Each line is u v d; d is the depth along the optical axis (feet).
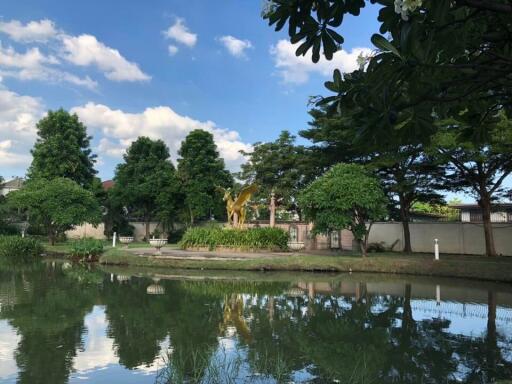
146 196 112.27
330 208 60.75
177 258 63.52
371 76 8.49
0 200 115.65
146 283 46.26
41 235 117.19
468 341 23.43
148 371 18.03
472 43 10.14
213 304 33.91
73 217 88.43
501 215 84.94
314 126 79.25
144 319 28.19
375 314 30.50
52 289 41.14
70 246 79.97
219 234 77.15
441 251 79.51
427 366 19.17
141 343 22.41
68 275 53.16
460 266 51.37
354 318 29.19
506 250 73.20
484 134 12.82
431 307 33.14
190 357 19.99
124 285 44.42
